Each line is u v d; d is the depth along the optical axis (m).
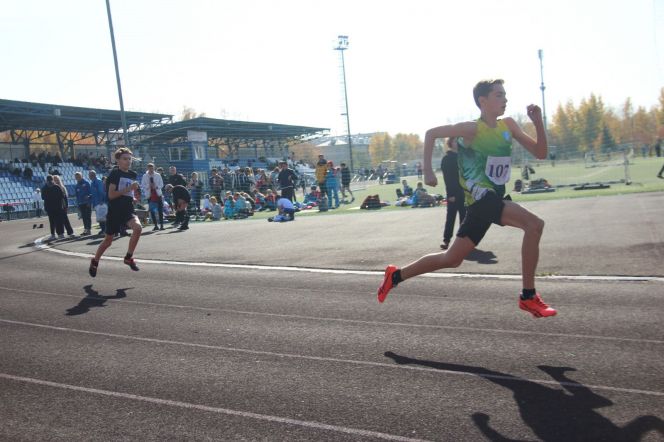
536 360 3.85
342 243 10.37
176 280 7.73
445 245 9.11
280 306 5.86
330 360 4.11
